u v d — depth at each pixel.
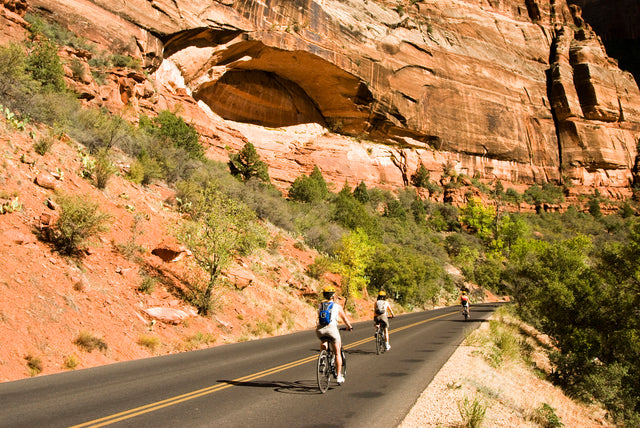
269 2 49.22
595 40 98.81
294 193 44.53
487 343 11.60
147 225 14.82
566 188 85.06
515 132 82.88
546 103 88.25
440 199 72.50
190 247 12.41
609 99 91.25
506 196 78.50
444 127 74.75
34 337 6.95
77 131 18.34
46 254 9.30
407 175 71.12
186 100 43.78
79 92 26.12
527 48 90.38
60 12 32.44
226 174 32.88
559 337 20.03
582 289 19.66
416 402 5.28
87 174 15.09
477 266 52.41
